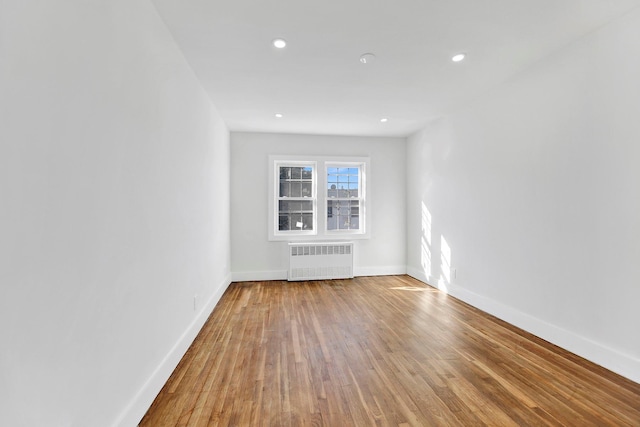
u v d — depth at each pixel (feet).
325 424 5.35
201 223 9.98
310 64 8.91
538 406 5.83
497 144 10.61
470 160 12.07
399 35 7.50
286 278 16.72
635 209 6.61
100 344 4.39
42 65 3.32
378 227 17.80
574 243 7.92
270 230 16.62
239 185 16.40
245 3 6.23
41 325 3.33
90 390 4.17
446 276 13.84
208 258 10.96
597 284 7.38
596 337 7.41
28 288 3.16
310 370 7.18
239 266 16.40
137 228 5.52
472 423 5.36
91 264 4.19
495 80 10.15
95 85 4.27
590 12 6.64
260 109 12.74
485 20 6.93
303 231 17.39
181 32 7.20
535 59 8.79
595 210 7.41
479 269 11.57
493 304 10.82
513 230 9.91
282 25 7.03
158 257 6.46
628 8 6.52
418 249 16.58
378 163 17.79
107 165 4.57
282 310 11.55
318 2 6.24
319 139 17.22
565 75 8.11
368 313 11.18
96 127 4.30
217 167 12.71
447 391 6.32
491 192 10.91
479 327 9.78
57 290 3.56
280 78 9.80
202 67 8.93
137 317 5.51
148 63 6.00
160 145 6.59
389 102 12.10
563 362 7.50
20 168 3.05
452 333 9.32
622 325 6.86
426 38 7.64
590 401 5.98
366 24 7.04
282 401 6.00
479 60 8.80
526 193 9.40
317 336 9.14
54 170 3.51
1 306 2.85
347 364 7.46
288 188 17.29
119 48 4.91
